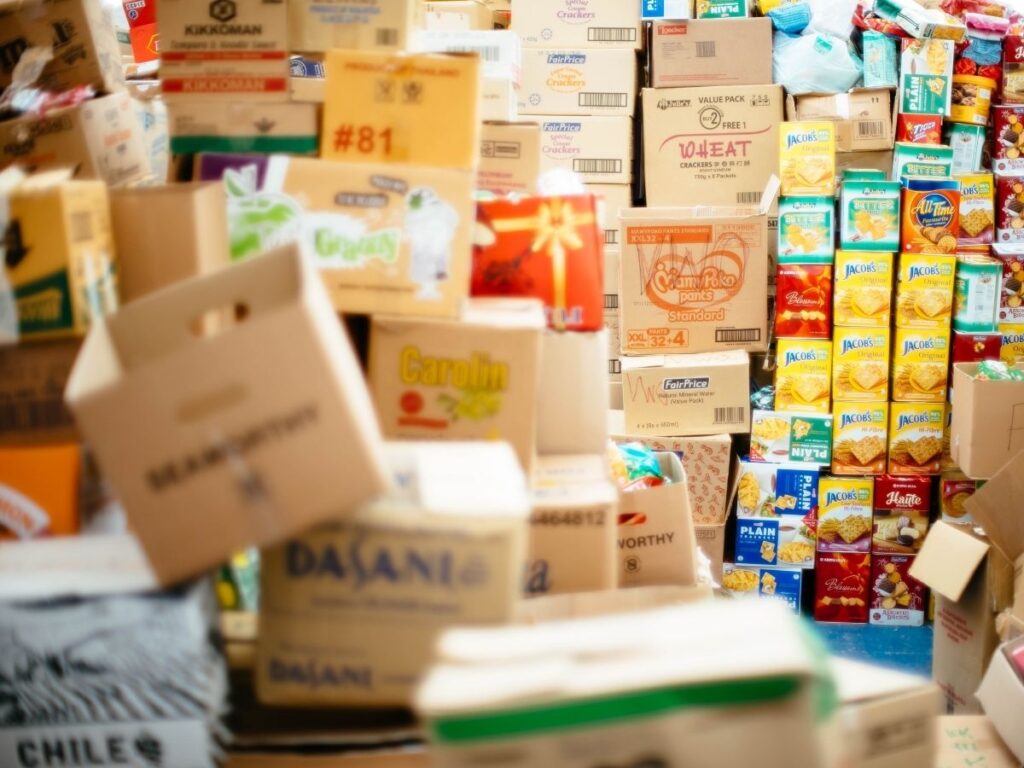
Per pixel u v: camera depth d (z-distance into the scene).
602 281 1.77
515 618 1.13
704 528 3.26
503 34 2.11
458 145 1.67
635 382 3.19
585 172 3.40
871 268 3.25
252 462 1.05
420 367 1.56
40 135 1.89
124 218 1.45
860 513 3.40
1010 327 3.36
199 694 1.13
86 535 1.29
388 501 1.13
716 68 3.35
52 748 1.14
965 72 3.42
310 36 1.80
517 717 0.81
